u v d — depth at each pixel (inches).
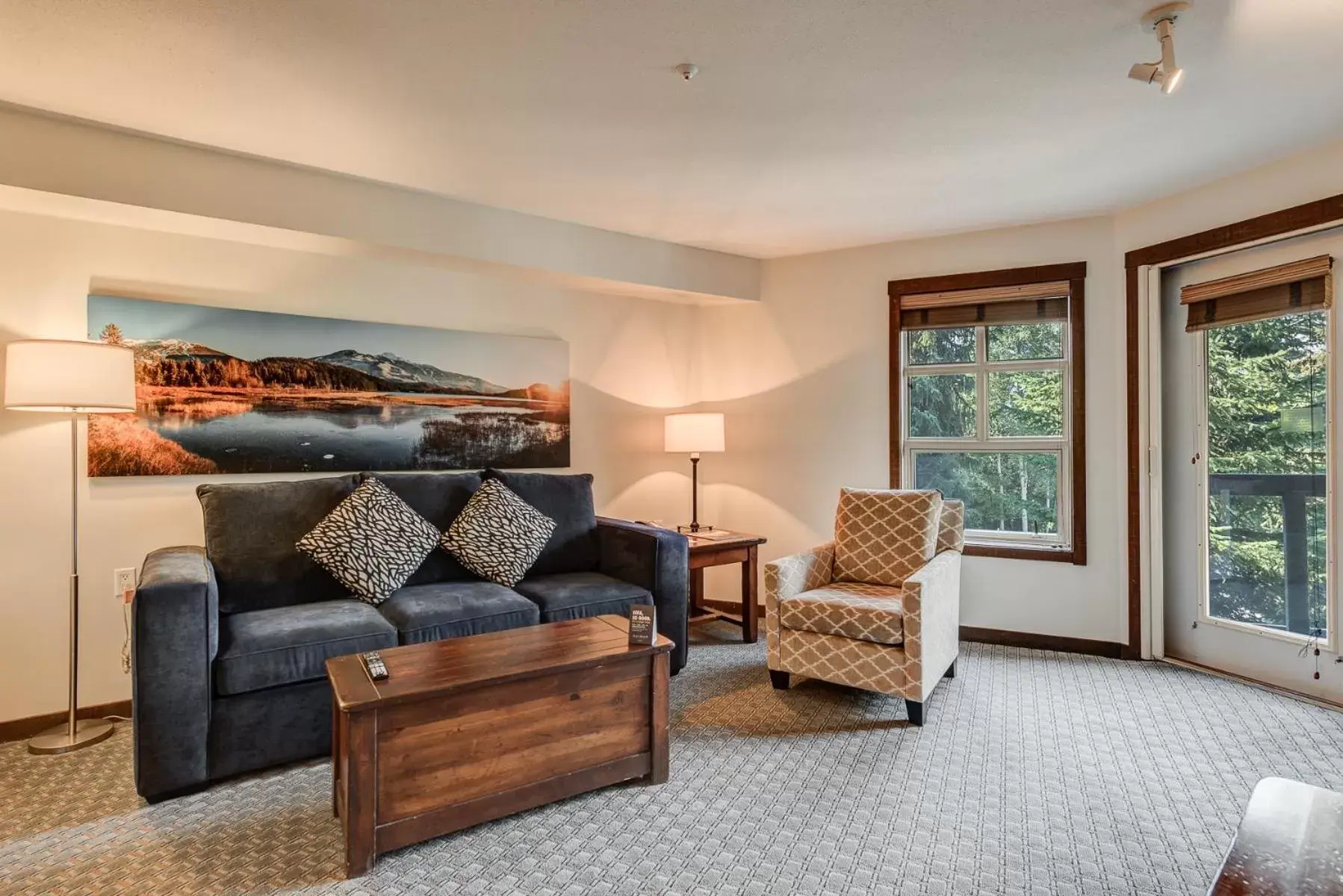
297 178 117.5
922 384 167.8
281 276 130.7
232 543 112.6
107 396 100.5
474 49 81.5
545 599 122.1
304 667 95.7
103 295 114.1
